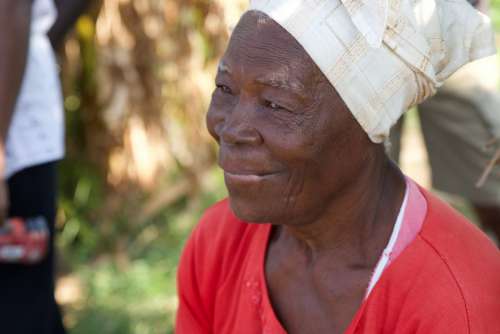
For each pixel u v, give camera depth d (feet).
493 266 5.68
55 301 10.57
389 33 5.31
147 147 14.99
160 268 15.26
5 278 9.76
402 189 5.94
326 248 5.91
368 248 5.85
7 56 8.87
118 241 15.75
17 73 8.98
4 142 9.00
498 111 11.79
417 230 5.75
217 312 6.44
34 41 9.73
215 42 14.46
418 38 5.39
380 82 5.35
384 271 5.64
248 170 5.38
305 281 6.07
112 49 14.12
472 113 11.87
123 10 14.03
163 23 14.17
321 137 5.32
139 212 15.90
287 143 5.26
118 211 15.80
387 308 5.63
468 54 5.68
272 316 5.99
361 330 5.68
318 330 6.04
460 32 5.64
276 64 5.23
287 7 5.24
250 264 6.22
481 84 11.82
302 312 6.09
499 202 12.10
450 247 5.65
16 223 9.48
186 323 6.76
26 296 9.92
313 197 5.49
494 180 12.03
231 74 5.36
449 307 5.41
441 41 5.55
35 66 9.71
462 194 12.46
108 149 15.08
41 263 10.00
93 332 13.44
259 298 6.12
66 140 15.20
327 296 5.97
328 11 5.24
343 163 5.48
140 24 14.12
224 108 5.49
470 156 12.11
